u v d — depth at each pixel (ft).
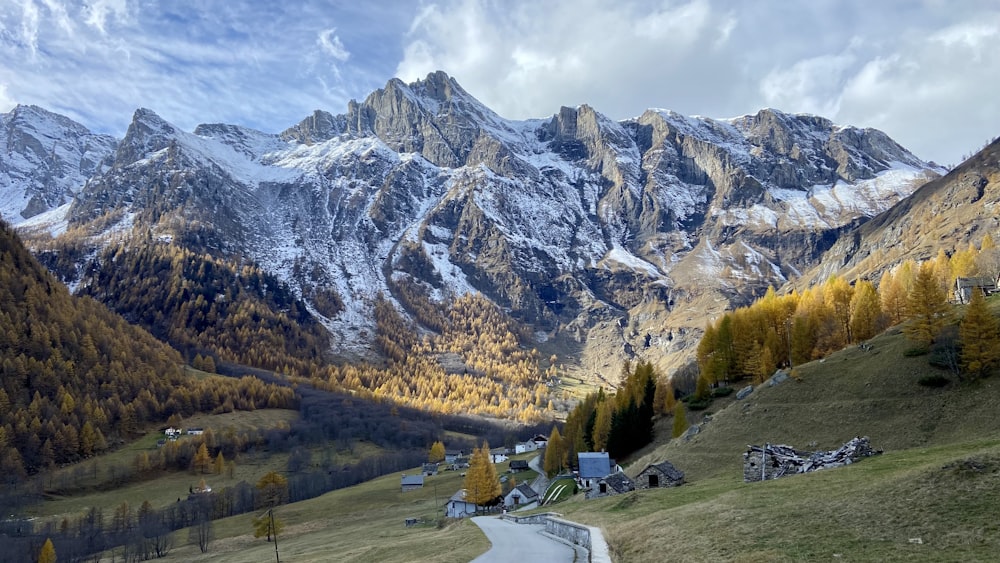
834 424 288.71
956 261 547.49
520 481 560.61
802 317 479.41
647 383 506.89
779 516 129.59
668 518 156.66
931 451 187.01
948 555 92.99
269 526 448.24
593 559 132.57
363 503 558.97
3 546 440.04
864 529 110.83
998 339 280.51
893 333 379.96
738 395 428.15
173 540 474.90
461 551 187.42
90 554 449.06
